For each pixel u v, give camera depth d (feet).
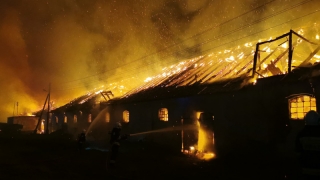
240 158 46.39
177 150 59.98
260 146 44.91
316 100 38.29
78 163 40.68
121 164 40.78
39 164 38.88
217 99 53.31
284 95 42.65
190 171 36.81
